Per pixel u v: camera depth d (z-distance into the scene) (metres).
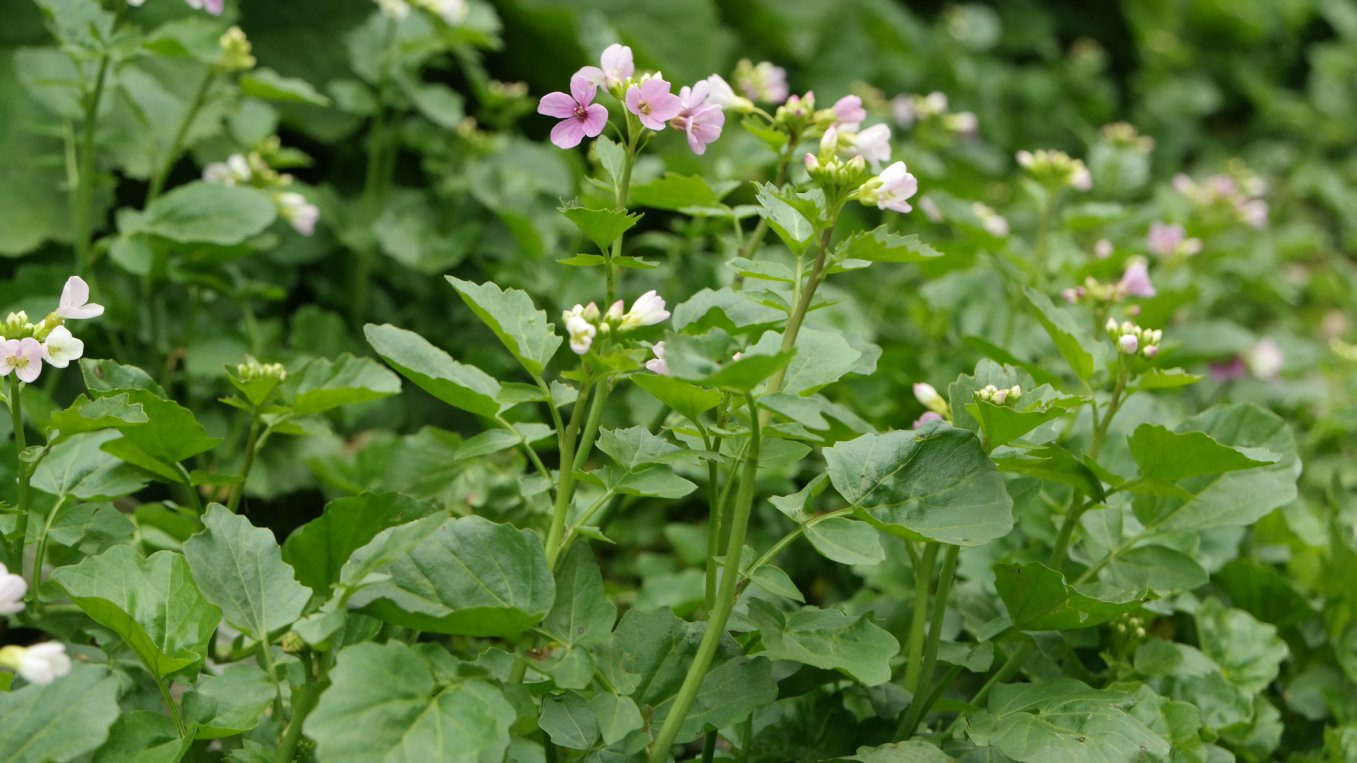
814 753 1.11
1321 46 3.42
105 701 0.99
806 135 1.17
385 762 0.97
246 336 1.38
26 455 1.09
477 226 1.49
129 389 1.10
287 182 1.40
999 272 1.45
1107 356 1.17
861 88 1.88
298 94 1.35
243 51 1.33
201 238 1.30
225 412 1.37
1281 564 1.32
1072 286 1.47
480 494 1.26
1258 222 1.80
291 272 1.47
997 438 1.07
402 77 1.48
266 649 1.02
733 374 0.98
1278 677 1.26
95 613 1.04
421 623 1.01
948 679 1.10
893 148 2.06
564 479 1.05
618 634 1.06
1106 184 1.89
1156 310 1.46
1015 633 1.10
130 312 1.37
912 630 1.14
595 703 1.02
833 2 2.37
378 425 1.39
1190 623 1.25
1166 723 1.10
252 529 1.04
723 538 1.29
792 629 1.04
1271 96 3.08
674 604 1.26
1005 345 1.41
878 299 1.72
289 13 1.61
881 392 1.41
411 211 1.50
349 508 1.08
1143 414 1.24
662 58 1.84
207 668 1.16
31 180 1.42
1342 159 2.99
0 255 1.43
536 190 1.53
